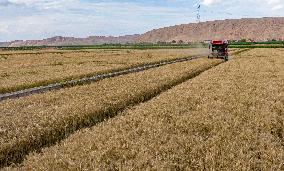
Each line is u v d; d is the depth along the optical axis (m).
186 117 12.07
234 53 70.06
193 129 10.68
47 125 11.83
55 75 29.73
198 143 9.16
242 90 19.27
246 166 7.62
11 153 9.89
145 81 23.28
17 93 21.50
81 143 9.32
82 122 13.30
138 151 8.55
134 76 26.64
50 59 58.69
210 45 51.81
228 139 9.55
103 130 10.62
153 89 20.38
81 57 63.19
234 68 34.09
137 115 12.67
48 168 7.68
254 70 31.89
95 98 16.83
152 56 60.59
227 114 12.71
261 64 39.25
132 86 20.64
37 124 11.60
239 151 8.49
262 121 11.76
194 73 32.06
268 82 23.05
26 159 9.29
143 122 11.42
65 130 12.09
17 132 10.80
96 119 14.08
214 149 8.55
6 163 9.35
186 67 34.50
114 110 15.51
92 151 8.48
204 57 54.31
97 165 7.69
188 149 8.80
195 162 7.84
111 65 41.09
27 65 45.12
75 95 18.30
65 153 8.64
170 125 11.07
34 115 13.32
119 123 11.55
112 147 8.86
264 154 8.41
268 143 9.27
